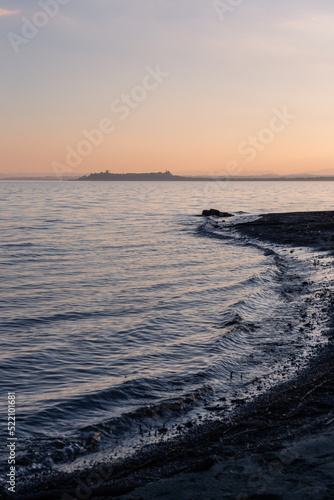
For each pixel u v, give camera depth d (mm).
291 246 31766
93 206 88562
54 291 19547
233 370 10383
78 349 11875
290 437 6277
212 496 4762
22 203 95938
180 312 15648
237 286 19859
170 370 10320
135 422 7922
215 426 7492
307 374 9648
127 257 29594
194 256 29781
